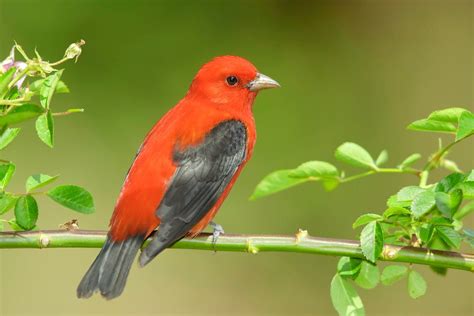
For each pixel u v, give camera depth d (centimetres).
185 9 1684
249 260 1516
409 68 1767
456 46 1784
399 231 713
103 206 1541
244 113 931
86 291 714
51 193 671
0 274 1478
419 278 711
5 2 1584
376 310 1455
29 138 1563
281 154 1633
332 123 1681
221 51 1689
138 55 1652
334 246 693
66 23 1611
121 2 1642
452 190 618
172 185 790
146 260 732
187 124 851
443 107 1748
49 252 1499
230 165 849
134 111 1619
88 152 1581
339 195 1558
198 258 1527
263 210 1554
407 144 1664
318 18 1766
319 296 1482
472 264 673
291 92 1695
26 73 644
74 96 1609
